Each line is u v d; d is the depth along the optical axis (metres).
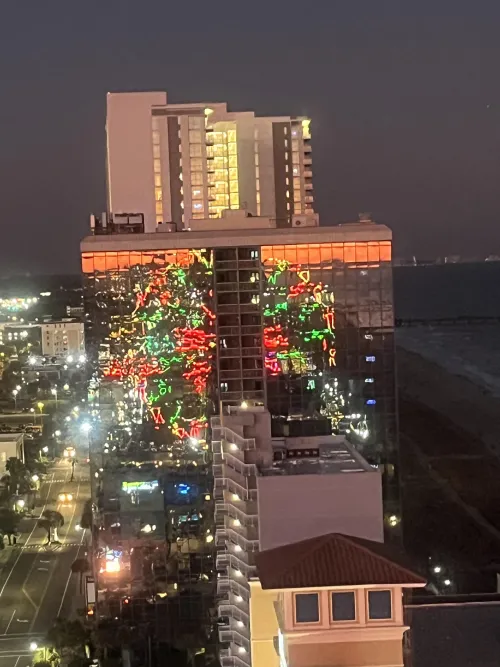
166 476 131.75
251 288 138.50
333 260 140.00
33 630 131.00
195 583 127.69
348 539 63.56
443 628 81.50
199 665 120.25
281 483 71.50
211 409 135.75
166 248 136.88
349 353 140.50
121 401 135.88
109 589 127.44
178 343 137.25
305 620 59.53
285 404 139.88
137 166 197.75
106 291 136.88
